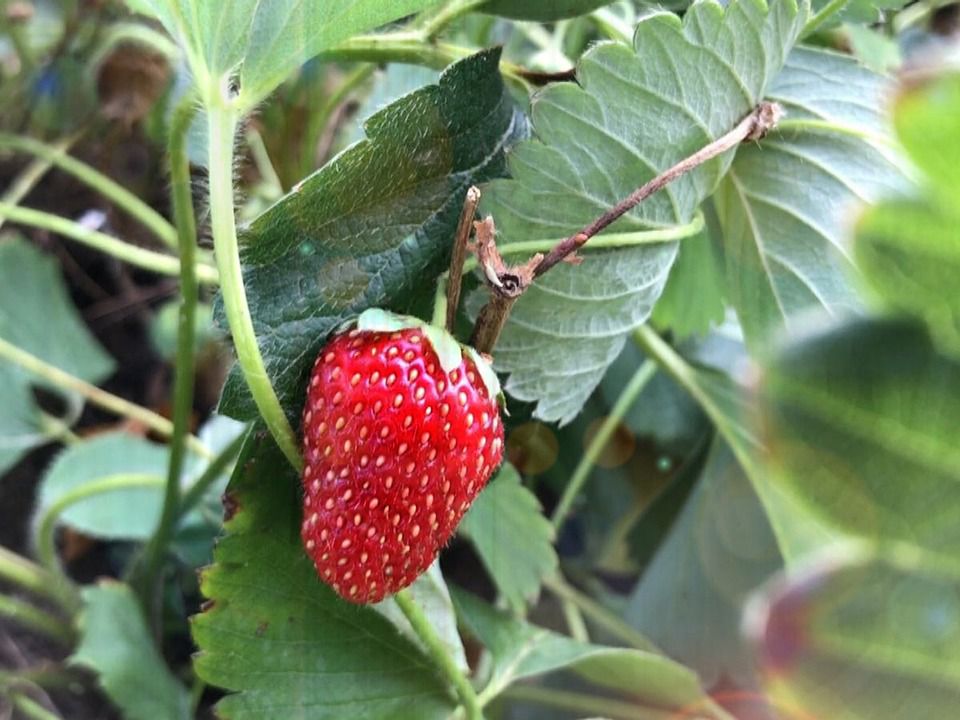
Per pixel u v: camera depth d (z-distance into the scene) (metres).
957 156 0.07
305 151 0.23
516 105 0.16
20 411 0.25
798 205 0.17
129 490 0.24
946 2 0.22
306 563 0.15
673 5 0.16
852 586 0.10
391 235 0.14
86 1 0.26
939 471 0.09
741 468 0.23
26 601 0.24
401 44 0.16
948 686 0.10
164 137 0.25
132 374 0.29
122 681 0.19
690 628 0.23
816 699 0.11
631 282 0.15
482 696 0.17
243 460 0.14
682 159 0.15
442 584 0.18
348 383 0.13
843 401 0.09
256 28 0.12
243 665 0.15
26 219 0.23
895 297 0.08
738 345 0.24
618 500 0.27
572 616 0.24
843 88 0.16
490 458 0.13
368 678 0.16
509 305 0.13
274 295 0.13
